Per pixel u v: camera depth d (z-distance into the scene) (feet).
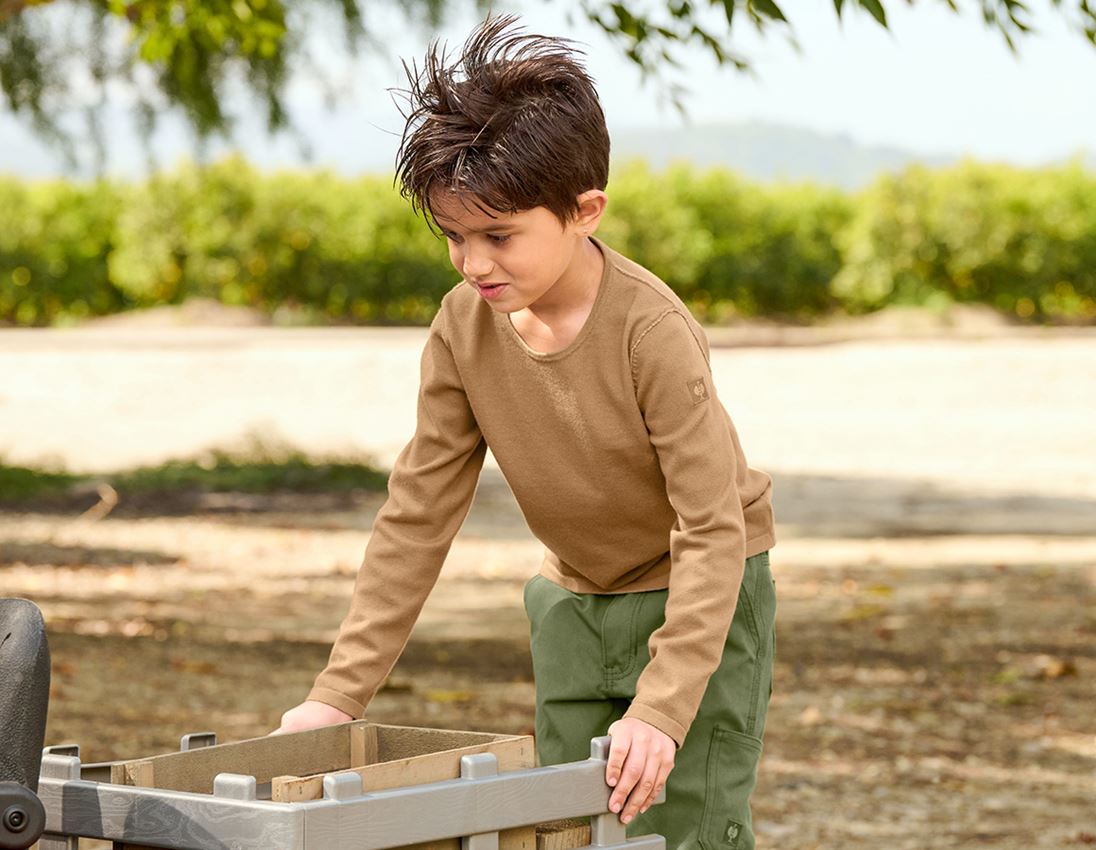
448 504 9.10
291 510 43.68
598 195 7.88
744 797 9.03
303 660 24.81
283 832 6.15
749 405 69.82
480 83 7.71
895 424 63.77
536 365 8.57
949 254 113.91
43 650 6.64
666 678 7.88
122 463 51.60
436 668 24.54
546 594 9.57
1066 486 48.29
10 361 78.13
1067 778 18.79
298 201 111.65
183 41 30.63
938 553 36.65
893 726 21.26
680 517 8.30
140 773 6.98
